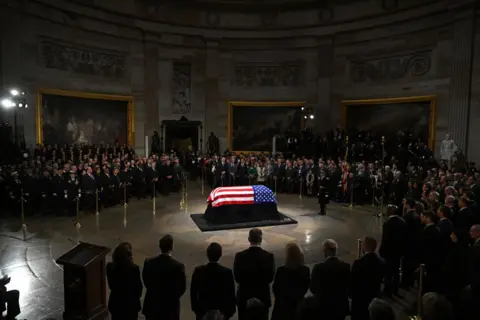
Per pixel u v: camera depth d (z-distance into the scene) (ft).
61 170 40.91
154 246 29.40
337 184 50.29
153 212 41.93
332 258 14.25
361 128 69.56
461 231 19.27
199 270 13.85
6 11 52.19
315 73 73.92
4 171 41.63
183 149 76.02
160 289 13.71
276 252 28.25
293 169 55.06
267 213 37.58
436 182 36.81
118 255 14.38
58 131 60.59
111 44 67.72
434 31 59.11
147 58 72.02
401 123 64.08
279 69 76.74
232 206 36.60
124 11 68.03
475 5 52.90
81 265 16.01
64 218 38.78
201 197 52.06
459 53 55.06
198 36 75.46
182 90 76.23
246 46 76.59
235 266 14.61
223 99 77.41
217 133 77.41
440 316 9.00
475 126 54.19
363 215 41.16
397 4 63.26
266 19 75.66
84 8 62.39
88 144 64.90
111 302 14.33
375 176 46.73
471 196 26.76
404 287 22.22
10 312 16.14
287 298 13.78
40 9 56.80
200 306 13.67
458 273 18.49
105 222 37.17
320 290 13.94
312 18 73.15
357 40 69.05
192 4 74.08
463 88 54.75
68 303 16.61
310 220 38.63
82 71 64.23
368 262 15.43
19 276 23.21
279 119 76.84
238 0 73.97
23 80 55.11
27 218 38.73
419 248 20.54
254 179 57.00
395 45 64.39
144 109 72.33
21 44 54.70
